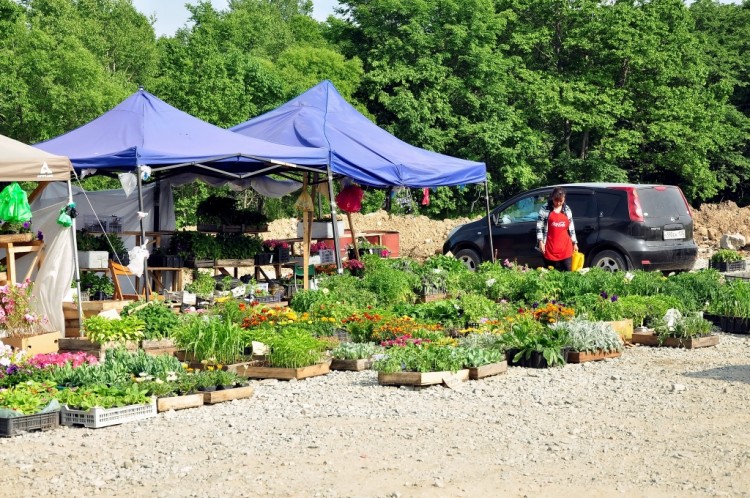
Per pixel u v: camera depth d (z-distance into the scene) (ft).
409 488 21.40
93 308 42.93
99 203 64.95
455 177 65.41
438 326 45.50
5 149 39.99
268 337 38.09
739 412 29.60
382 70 169.27
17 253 41.98
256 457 24.40
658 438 26.16
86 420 28.32
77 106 141.38
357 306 49.90
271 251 61.26
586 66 184.14
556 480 22.02
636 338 44.45
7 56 137.80
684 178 190.39
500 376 35.99
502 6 188.55
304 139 61.21
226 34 190.60
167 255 55.72
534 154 176.86
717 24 215.92
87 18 187.01
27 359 33.68
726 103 201.57
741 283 50.60
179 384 31.68
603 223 65.21
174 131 53.57
